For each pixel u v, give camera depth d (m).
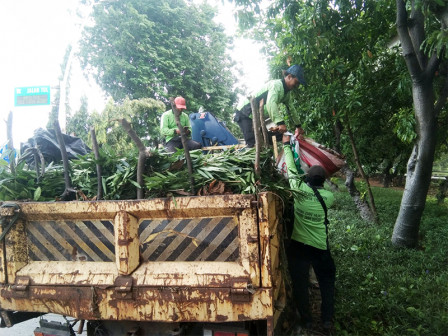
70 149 4.16
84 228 2.59
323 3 6.25
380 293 4.34
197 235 2.46
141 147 2.55
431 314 3.77
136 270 2.45
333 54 7.32
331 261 3.60
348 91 7.86
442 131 8.36
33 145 3.93
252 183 2.63
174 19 16.48
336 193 12.92
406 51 5.38
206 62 17.22
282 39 7.43
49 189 3.02
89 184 2.93
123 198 2.81
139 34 15.04
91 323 2.79
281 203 3.20
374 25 7.38
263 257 2.27
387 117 9.17
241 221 2.32
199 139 5.72
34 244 2.67
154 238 2.52
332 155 4.22
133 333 2.56
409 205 6.10
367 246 6.35
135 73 14.91
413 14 5.57
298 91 8.16
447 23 4.52
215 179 2.64
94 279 2.45
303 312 3.49
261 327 2.61
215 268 2.36
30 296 2.53
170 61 15.30
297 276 3.48
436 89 6.51
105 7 15.38
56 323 2.80
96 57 15.00
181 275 2.37
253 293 2.26
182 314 2.35
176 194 2.60
